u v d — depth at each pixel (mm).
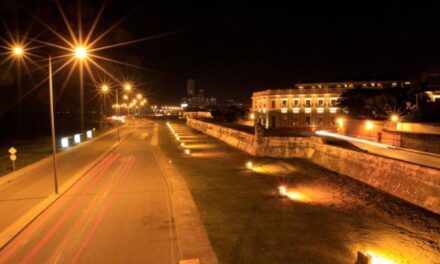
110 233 13141
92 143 46344
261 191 19781
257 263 10641
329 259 10977
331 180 22594
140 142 47312
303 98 98062
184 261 10008
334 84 102500
